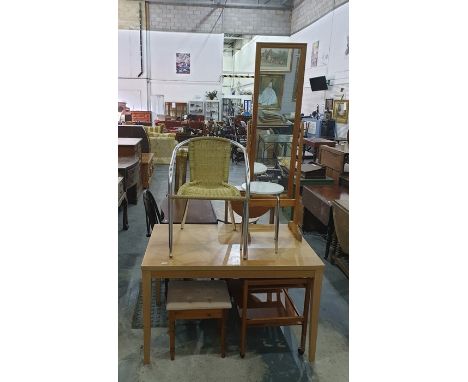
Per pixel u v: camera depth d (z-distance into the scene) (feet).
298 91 8.11
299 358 7.56
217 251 7.42
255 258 7.18
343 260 11.35
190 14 34.47
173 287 7.55
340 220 10.68
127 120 32.78
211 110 36.35
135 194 17.20
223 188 7.61
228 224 9.06
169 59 35.27
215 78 36.22
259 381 6.93
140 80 35.29
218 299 7.15
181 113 36.09
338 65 23.84
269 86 8.20
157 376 6.93
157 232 8.38
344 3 22.88
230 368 7.21
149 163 20.25
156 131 30.27
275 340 8.08
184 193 7.14
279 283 7.23
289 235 8.39
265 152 8.72
